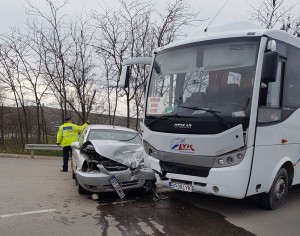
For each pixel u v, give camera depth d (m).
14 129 26.58
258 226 5.82
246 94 5.91
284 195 7.06
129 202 7.25
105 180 7.09
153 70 7.38
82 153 7.76
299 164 7.39
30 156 16.61
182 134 6.40
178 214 6.43
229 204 7.20
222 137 5.91
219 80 6.28
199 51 6.68
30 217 6.08
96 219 6.03
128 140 9.12
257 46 6.02
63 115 20.30
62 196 7.70
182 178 6.43
